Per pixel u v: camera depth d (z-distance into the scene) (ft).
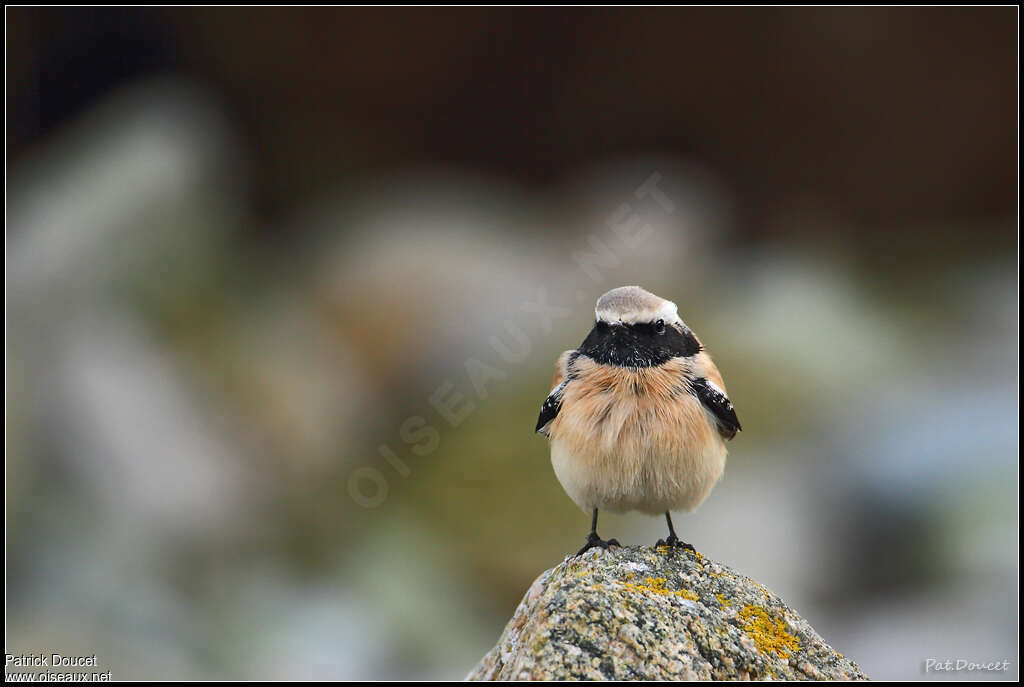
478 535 48.19
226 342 56.95
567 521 48.29
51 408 48.93
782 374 55.11
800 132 75.97
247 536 47.62
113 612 40.93
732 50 75.46
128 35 71.36
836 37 75.00
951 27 74.69
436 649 43.27
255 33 73.31
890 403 53.83
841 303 64.23
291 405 54.13
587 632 18.94
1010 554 43.80
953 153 77.61
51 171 66.39
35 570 41.91
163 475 48.06
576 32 76.69
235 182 70.33
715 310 60.03
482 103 78.28
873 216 75.36
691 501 27.22
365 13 73.77
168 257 60.54
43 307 54.24
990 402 51.85
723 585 22.04
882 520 47.39
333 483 51.37
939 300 67.05
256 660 40.86
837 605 44.37
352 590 45.24
